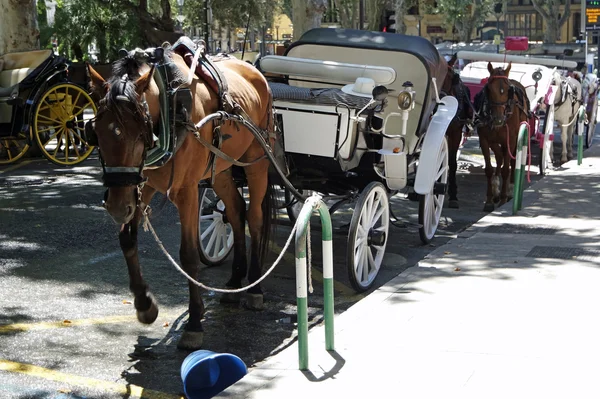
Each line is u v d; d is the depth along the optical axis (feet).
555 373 16.84
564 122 58.18
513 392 15.89
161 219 35.47
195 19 135.85
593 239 30.78
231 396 16.10
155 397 17.13
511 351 18.24
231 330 21.70
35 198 39.86
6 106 48.88
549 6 190.49
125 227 19.98
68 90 50.90
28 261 27.89
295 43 30.81
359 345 18.98
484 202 42.57
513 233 32.40
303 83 29.45
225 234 28.43
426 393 15.99
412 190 33.53
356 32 30.99
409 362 17.76
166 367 18.92
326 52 30.71
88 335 20.95
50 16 104.01
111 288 25.13
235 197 24.43
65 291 24.71
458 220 37.47
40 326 21.52
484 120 39.55
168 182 19.15
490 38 241.35
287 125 25.67
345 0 162.50
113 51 108.37
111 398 17.06
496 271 25.75
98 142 17.22
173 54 20.13
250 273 23.76
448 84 39.32
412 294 23.20
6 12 62.69
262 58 27.86
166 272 27.25
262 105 23.72
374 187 25.49
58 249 29.60
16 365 18.76
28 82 48.91
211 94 20.66
